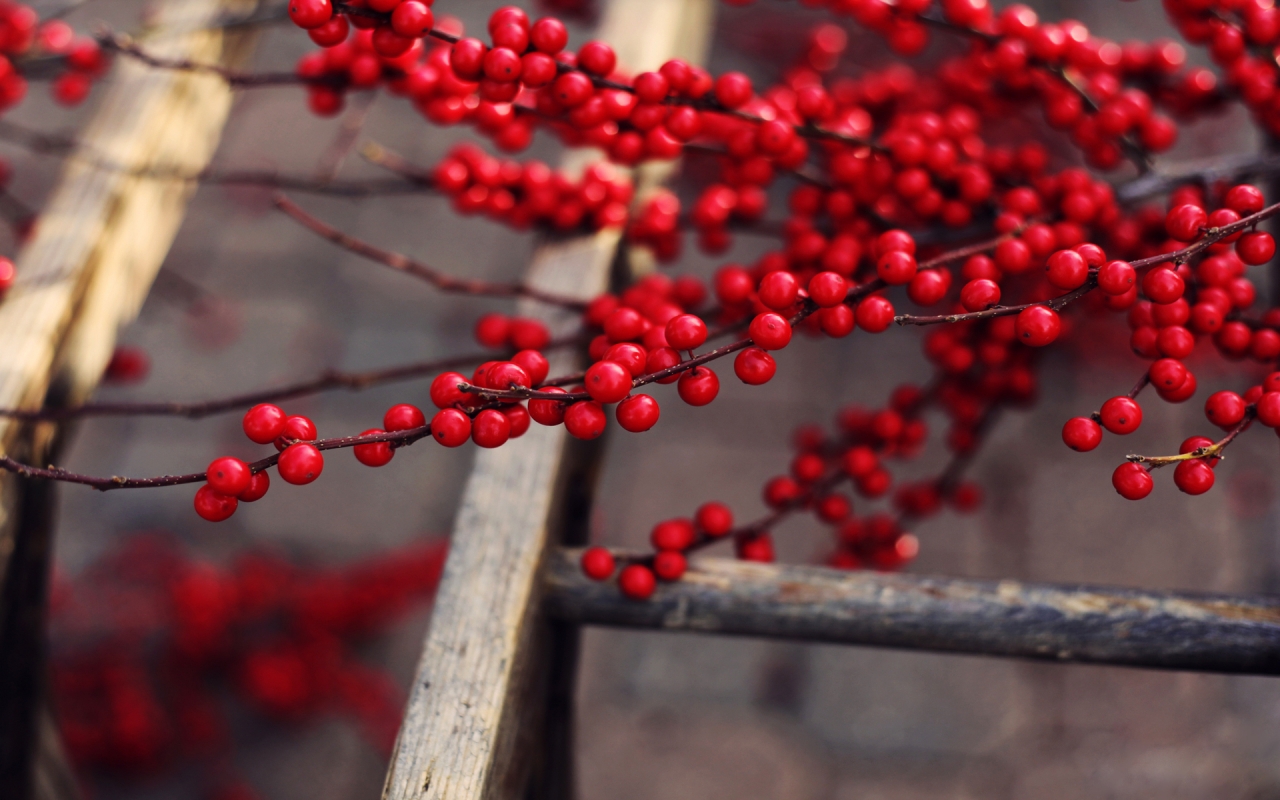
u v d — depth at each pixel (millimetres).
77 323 714
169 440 1449
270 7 835
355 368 1488
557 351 691
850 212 671
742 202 716
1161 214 662
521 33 615
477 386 582
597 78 626
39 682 726
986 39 675
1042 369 1365
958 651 641
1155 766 1157
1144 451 1311
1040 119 1040
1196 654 625
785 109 664
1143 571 1251
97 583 1348
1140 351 604
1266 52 663
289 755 1247
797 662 1273
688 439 1420
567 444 674
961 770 1189
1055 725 1202
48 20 750
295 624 1307
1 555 680
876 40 1315
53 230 717
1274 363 618
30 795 724
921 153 656
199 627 1277
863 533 776
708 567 656
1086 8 1629
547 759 670
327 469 1427
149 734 1228
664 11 808
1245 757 1146
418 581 1318
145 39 766
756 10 1386
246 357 1503
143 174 719
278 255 1585
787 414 1425
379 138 1662
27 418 664
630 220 739
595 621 656
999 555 1286
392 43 610
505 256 1584
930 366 1436
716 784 1195
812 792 1187
